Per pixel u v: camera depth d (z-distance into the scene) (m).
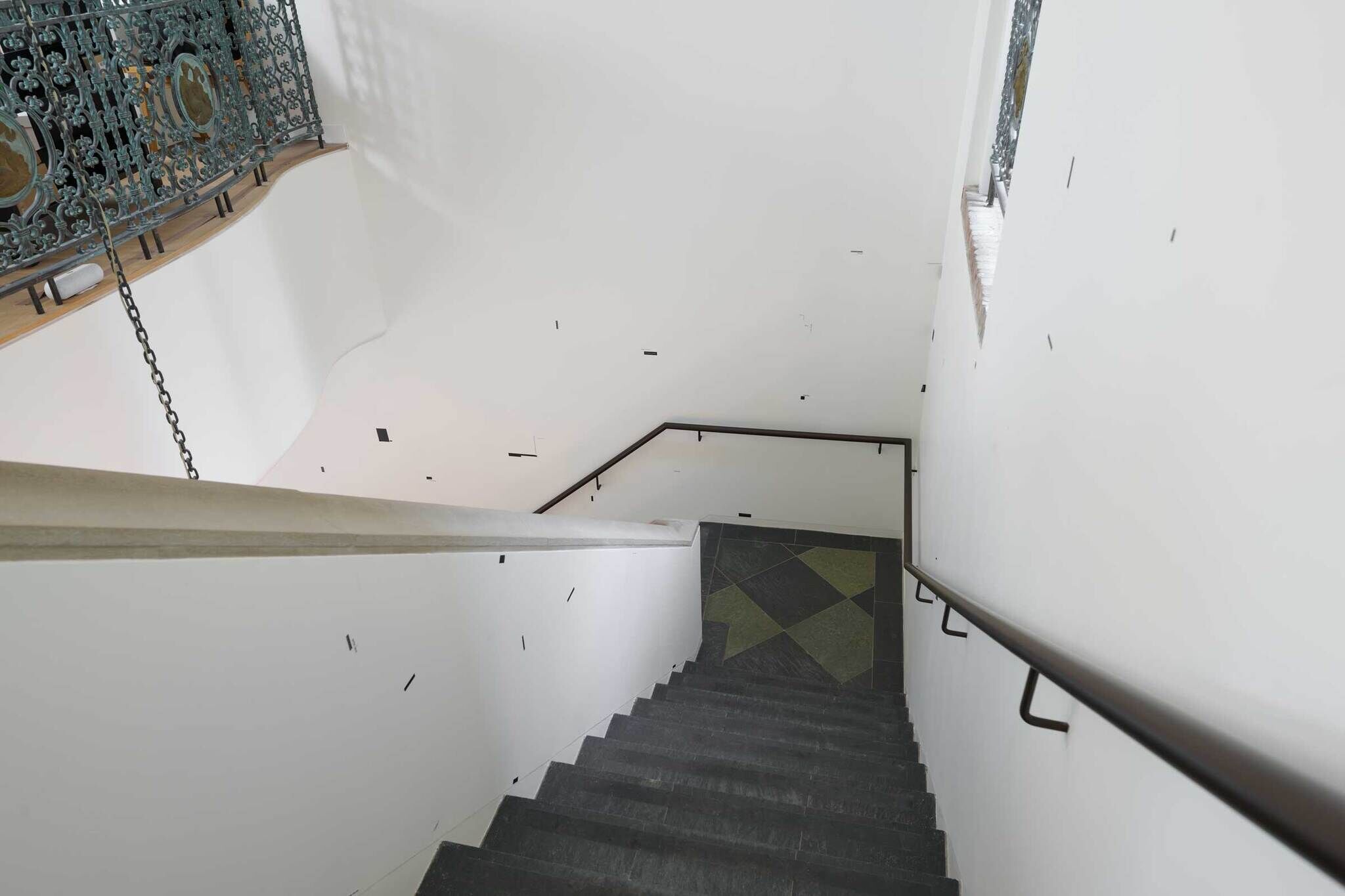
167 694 1.02
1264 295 0.75
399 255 5.38
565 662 2.81
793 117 4.56
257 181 4.11
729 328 5.36
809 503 6.18
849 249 4.92
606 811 2.60
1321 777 0.62
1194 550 0.88
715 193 4.88
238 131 3.84
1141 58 1.18
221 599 1.10
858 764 3.37
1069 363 1.48
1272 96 0.76
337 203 4.95
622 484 6.29
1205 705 0.84
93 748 0.92
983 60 3.72
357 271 5.24
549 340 5.60
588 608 3.00
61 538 0.84
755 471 6.07
